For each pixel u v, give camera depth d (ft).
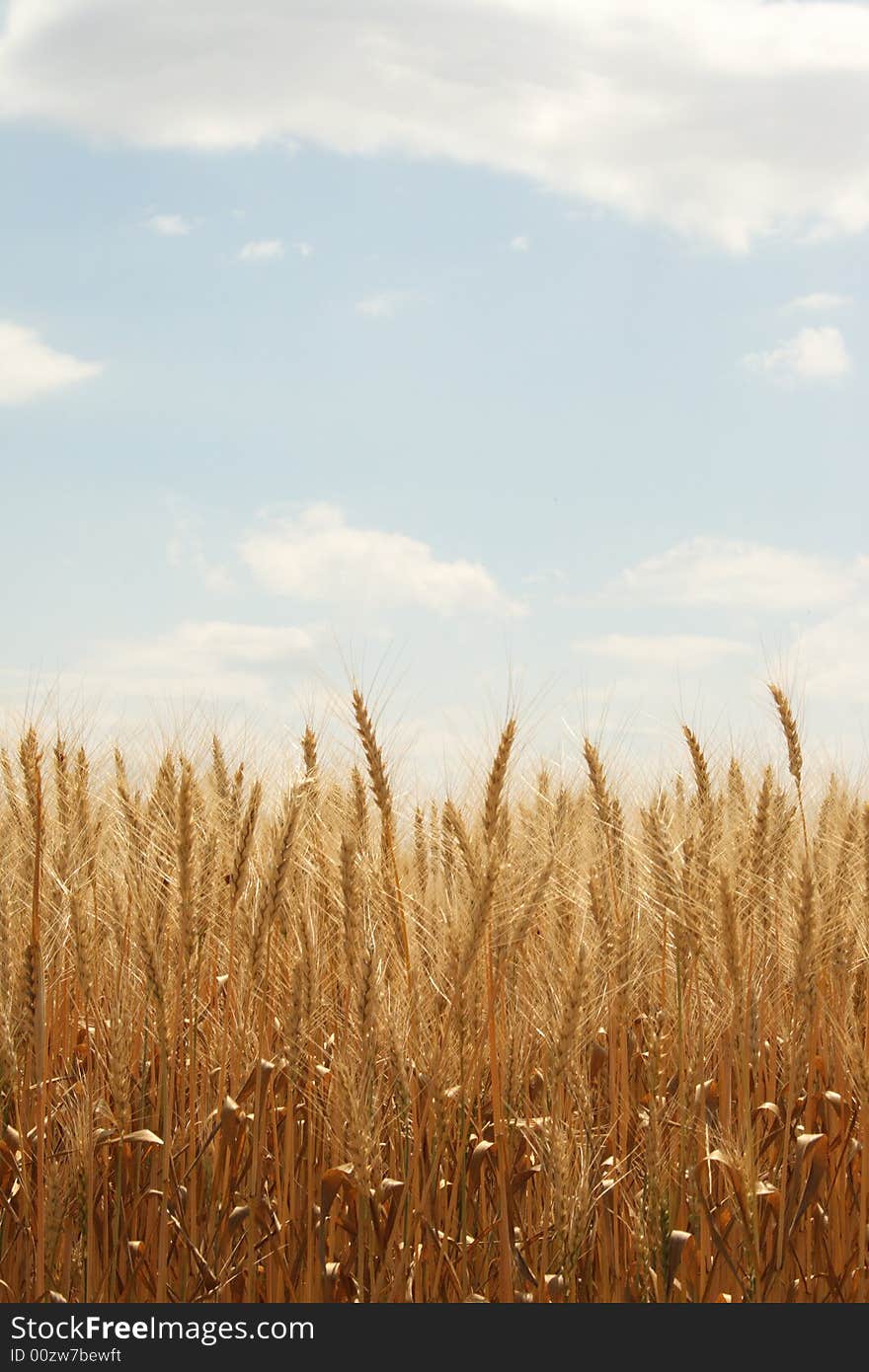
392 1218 7.36
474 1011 7.43
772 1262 7.42
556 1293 7.25
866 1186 7.48
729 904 7.54
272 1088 7.54
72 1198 7.40
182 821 7.57
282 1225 7.49
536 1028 7.56
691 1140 7.55
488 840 7.48
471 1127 7.62
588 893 7.75
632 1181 7.57
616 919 7.73
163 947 7.54
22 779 7.93
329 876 7.68
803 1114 7.80
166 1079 7.42
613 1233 7.50
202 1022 7.89
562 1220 7.29
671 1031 7.73
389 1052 7.45
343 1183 7.54
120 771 8.21
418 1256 7.38
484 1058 7.61
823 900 7.76
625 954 7.69
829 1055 7.89
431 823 8.09
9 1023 7.42
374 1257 7.38
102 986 7.77
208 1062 7.84
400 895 7.63
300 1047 7.54
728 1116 7.56
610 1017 7.71
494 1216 7.59
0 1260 7.53
